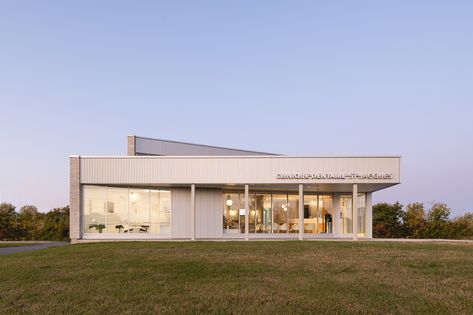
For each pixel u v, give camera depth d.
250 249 16.67
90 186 24.12
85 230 23.92
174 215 25.34
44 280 9.65
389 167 23.77
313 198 28.03
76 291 8.39
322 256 14.18
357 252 15.56
